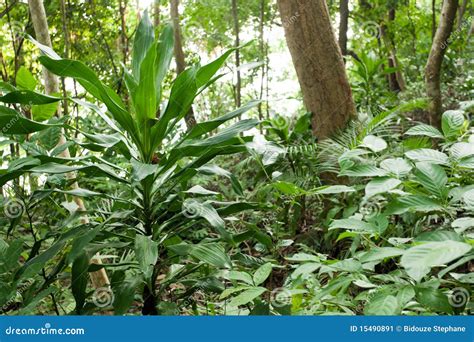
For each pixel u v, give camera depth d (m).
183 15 7.09
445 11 4.20
